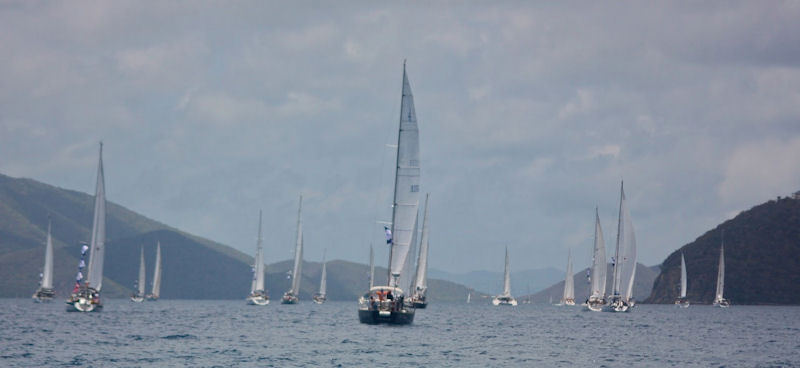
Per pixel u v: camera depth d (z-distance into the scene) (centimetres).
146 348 8056
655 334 11319
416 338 9631
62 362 6831
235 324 12850
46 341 8756
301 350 7938
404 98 10200
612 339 10194
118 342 8725
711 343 9631
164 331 10681
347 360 7106
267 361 6994
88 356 7281
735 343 9656
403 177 10200
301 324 12962
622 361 7456
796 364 7319
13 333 9875
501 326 13325
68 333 9994
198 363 6825
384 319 10394
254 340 9125
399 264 10281
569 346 8981
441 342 9112
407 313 10606
